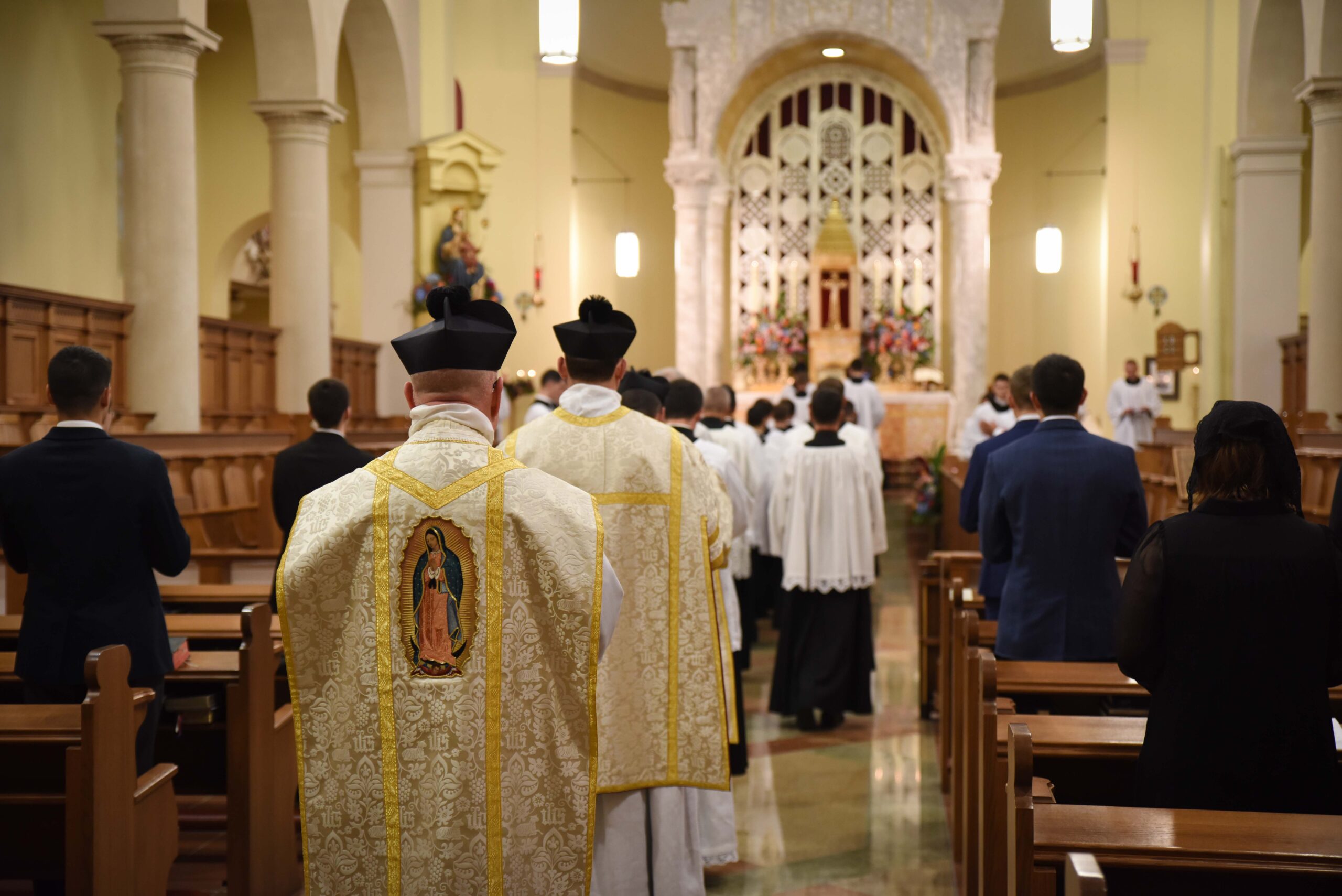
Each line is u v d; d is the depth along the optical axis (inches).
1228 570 102.6
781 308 776.9
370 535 92.0
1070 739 119.6
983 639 188.1
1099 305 768.3
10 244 512.1
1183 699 103.7
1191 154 722.2
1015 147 824.3
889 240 797.2
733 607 223.9
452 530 92.1
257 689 155.0
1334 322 438.6
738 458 312.5
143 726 147.6
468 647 91.7
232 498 399.9
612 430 139.3
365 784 90.8
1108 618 159.2
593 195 795.4
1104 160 748.0
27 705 129.3
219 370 505.7
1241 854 84.3
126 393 428.1
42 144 536.7
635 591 136.6
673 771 135.2
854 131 796.0
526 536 92.5
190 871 176.4
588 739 92.5
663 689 136.1
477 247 653.9
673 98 706.8
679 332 706.8
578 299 778.8
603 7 791.7
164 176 414.9
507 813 91.1
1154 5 723.4
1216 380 653.9
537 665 92.8
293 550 92.4
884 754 245.1
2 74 507.2
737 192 800.3
